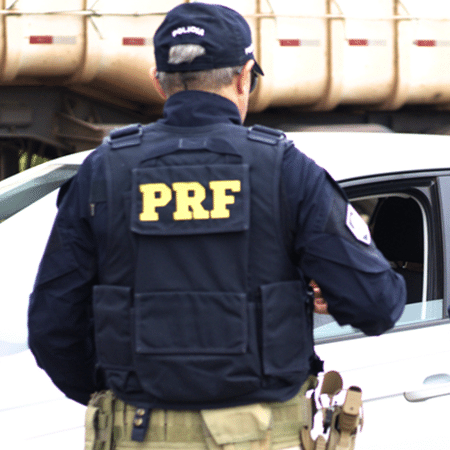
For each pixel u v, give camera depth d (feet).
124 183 15.15
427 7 65.10
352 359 22.36
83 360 16.53
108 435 15.61
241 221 14.47
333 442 16.14
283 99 62.80
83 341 16.25
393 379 22.61
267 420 14.89
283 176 14.76
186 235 14.61
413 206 25.41
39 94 60.08
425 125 73.05
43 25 54.85
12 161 68.54
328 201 14.69
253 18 59.41
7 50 53.88
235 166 14.78
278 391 15.08
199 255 14.61
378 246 27.25
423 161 24.94
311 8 61.36
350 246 14.49
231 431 14.84
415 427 22.48
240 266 14.57
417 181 24.58
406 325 23.89
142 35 58.18
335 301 14.58
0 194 26.73
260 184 14.71
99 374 16.75
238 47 15.56
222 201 14.62
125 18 57.52
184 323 14.62
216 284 14.56
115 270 15.14
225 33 15.42
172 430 15.07
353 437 16.39
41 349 16.07
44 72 56.90
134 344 14.88
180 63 15.29
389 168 24.13
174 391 14.70
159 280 14.70
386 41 64.08
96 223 15.23
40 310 15.78
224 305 14.51
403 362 22.95
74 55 56.29
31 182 27.32
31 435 18.94
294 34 60.90
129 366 15.08
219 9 15.55
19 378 19.31
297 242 14.76
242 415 14.85
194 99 15.51
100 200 15.19
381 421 22.09
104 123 64.34
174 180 14.85
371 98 65.92
